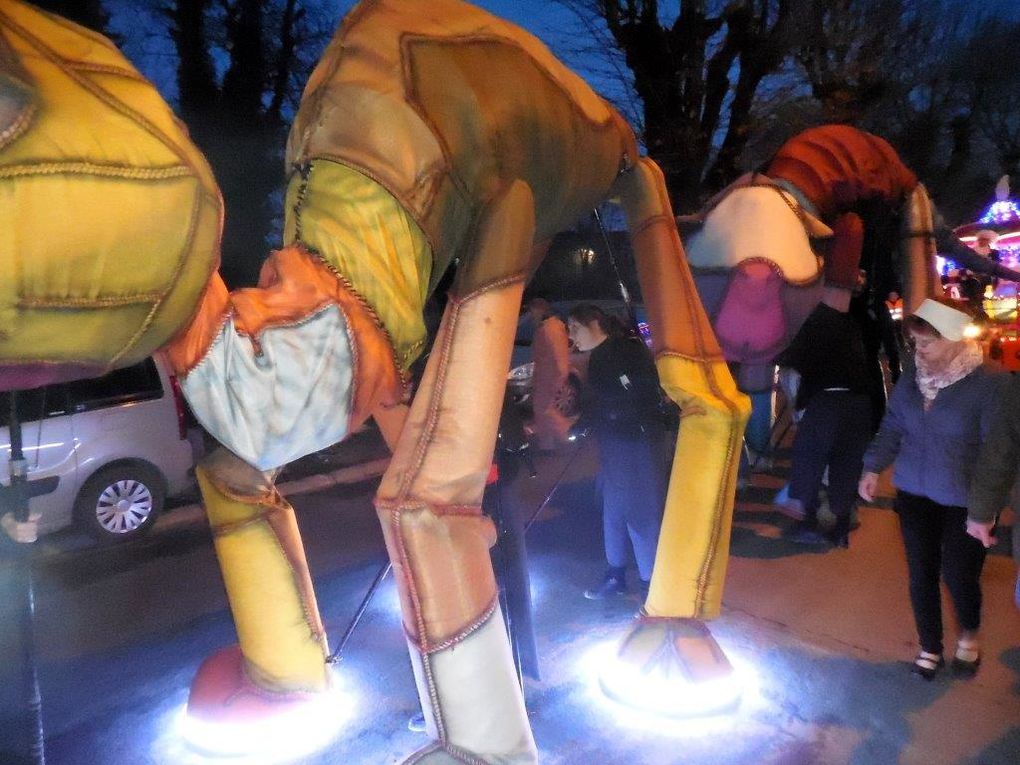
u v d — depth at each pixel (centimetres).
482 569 266
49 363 204
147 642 490
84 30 216
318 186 280
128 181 197
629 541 581
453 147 286
